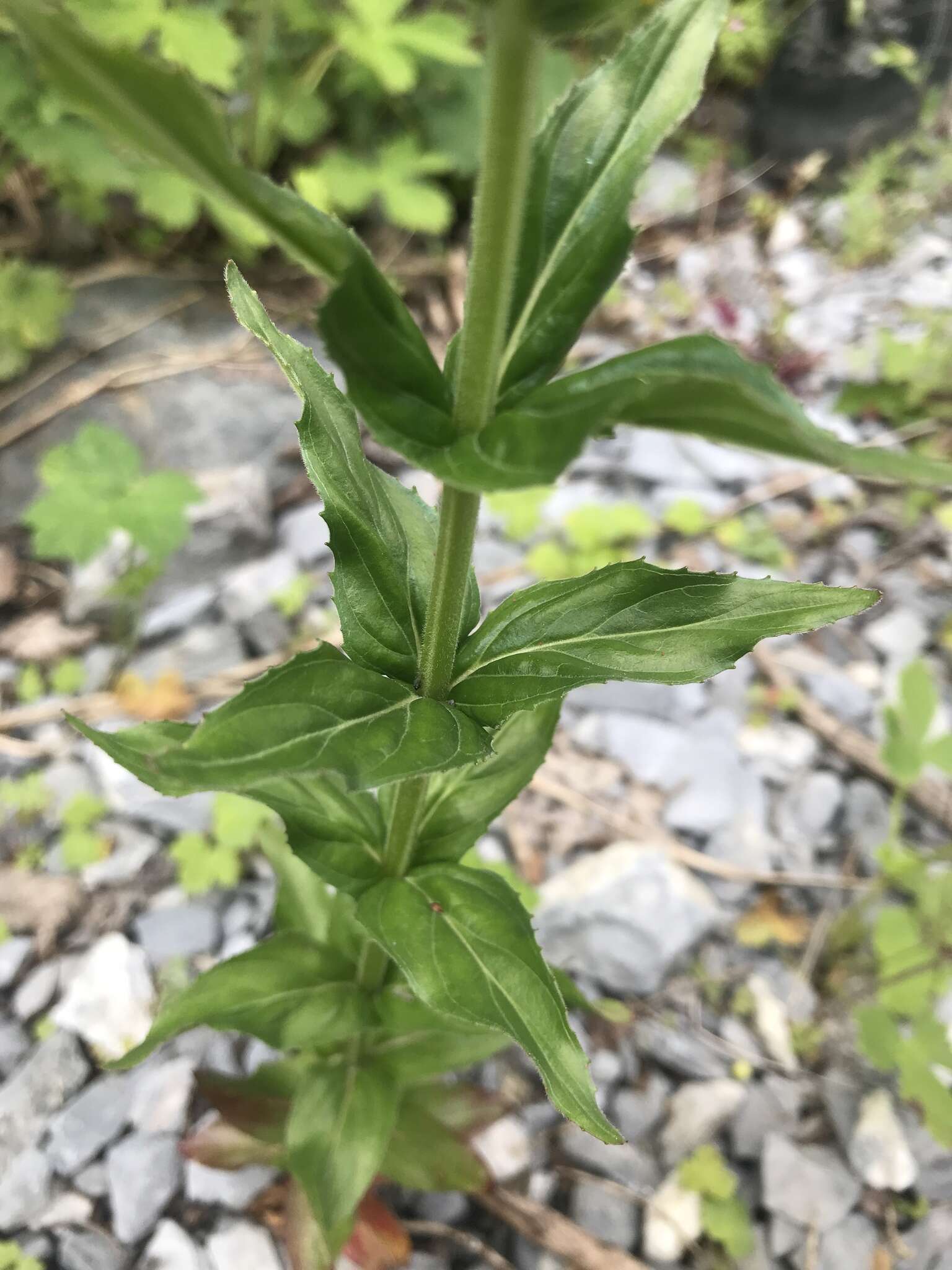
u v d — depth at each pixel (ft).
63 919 1.07
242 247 1.71
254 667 1.33
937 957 0.99
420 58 1.73
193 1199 0.91
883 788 1.27
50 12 0.26
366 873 0.60
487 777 0.64
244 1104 0.83
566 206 0.41
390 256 1.86
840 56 2.18
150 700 1.26
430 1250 0.89
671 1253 0.90
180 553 1.40
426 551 0.55
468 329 0.36
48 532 1.19
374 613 0.51
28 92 1.41
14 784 1.17
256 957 0.72
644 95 0.40
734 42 2.01
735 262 2.08
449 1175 0.83
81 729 0.44
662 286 2.00
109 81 0.28
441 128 1.79
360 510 0.51
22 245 1.69
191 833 1.14
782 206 2.23
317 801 0.60
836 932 1.11
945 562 1.53
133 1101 0.95
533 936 0.55
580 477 1.60
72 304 1.63
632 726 1.29
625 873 1.10
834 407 1.51
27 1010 1.01
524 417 0.35
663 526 1.54
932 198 2.23
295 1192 0.83
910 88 2.25
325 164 1.65
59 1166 0.91
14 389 1.53
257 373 1.62
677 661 0.47
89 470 1.23
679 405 0.29
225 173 0.30
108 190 1.60
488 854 1.16
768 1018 1.06
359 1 1.48
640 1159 0.96
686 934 1.08
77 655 1.32
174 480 1.26
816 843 1.22
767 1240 0.92
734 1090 1.00
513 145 0.32
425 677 0.48
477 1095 0.87
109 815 1.16
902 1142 0.96
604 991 1.08
